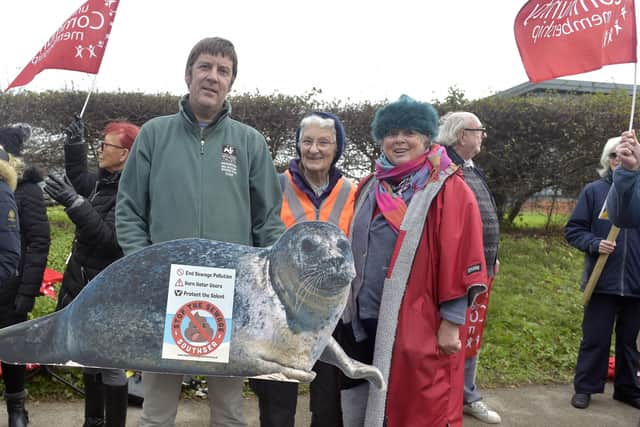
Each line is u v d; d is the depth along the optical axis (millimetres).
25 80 2936
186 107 2238
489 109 8664
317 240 1741
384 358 2400
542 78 3326
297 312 1759
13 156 3113
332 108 8648
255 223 2375
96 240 2729
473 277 2398
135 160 2230
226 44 2227
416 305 2438
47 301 4625
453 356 2512
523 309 5875
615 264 3877
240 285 1789
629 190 3201
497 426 3703
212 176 2191
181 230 2141
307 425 3555
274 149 8688
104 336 1765
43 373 3867
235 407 2287
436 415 2385
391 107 2645
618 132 8594
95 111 8523
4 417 3352
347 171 8750
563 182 8859
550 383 4527
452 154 3711
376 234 2613
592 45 3215
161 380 2201
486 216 3629
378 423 2396
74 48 2928
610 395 4316
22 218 3014
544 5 3342
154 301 1771
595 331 4008
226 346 1773
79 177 3234
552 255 7918
